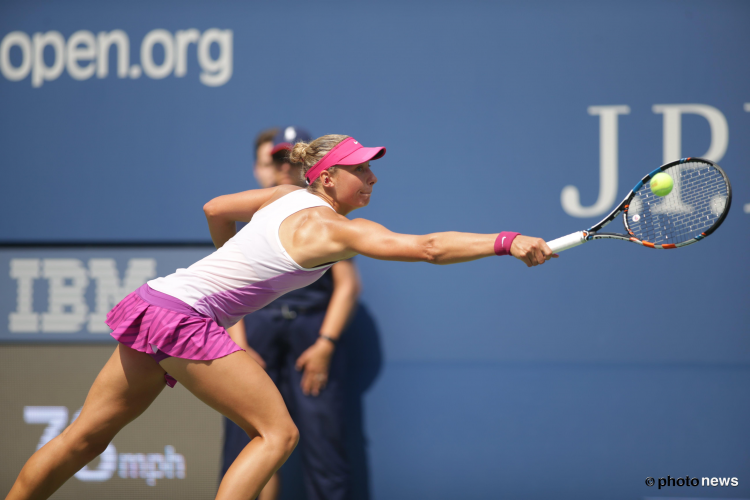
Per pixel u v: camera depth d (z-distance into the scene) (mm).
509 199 12273
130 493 12031
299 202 7043
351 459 12266
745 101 11859
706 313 11836
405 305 12383
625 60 12102
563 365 12078
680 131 11969
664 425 11820
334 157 7086
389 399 12297
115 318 7129
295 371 11438
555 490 11930
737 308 11781
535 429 12047
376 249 6293
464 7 12414
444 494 12125
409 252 6219
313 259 6730
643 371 11922
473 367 12234
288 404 11719
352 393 12359
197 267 7168
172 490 11953
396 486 12188
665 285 11914
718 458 11695
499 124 12320
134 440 12047
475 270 12297
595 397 11969
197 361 6742
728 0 11906
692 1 11984
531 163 12242
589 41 12164
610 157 12094
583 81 12172
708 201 11625
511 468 12023
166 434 11984
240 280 7004
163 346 6711
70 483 12109
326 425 11305
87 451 7203
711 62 11938
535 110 12258
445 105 12438
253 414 6816
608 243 12055
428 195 12422
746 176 11805
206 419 11930
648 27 12055
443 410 12219
